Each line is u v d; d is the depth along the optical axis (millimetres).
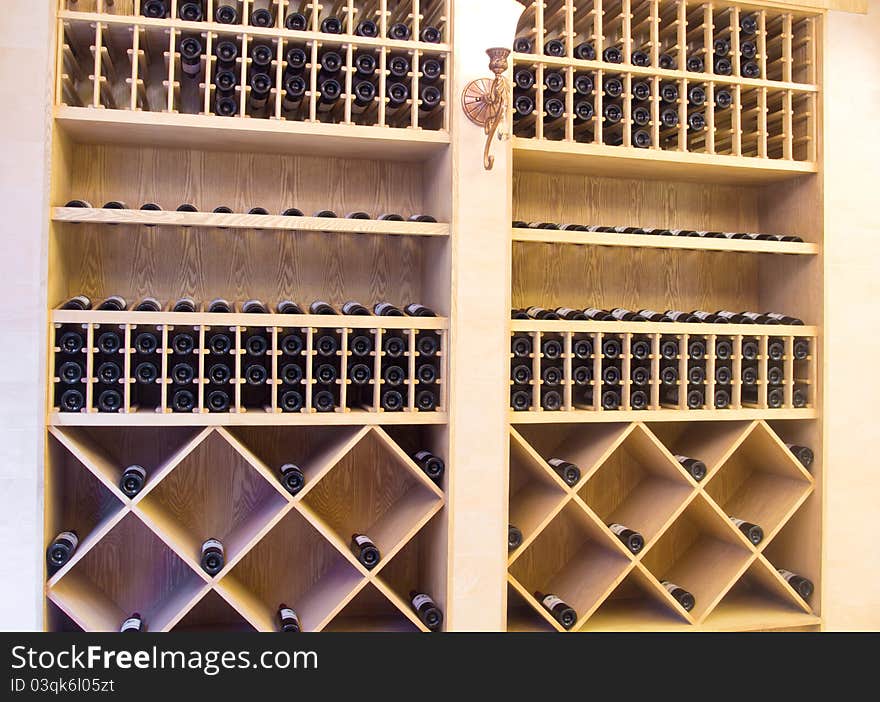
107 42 2059
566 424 2527
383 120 2057
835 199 2383
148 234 2230
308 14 2164
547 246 2492
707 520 2453
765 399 2332
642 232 2285
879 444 2406
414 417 2055
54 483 1986
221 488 2279
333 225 2014
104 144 2189
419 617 2111
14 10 1880
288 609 2166
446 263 2094
